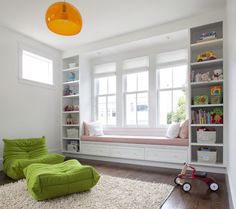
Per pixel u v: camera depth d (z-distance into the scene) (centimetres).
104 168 376
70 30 224
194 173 263
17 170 301
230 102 257
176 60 423
